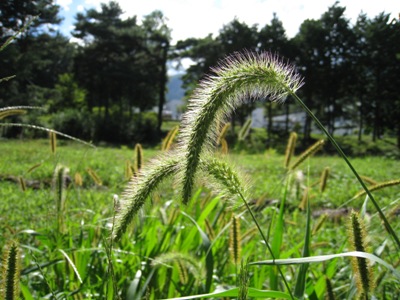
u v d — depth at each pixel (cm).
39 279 389
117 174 1468
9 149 2227
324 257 178
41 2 4525
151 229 397
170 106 14475
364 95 5672
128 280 353
